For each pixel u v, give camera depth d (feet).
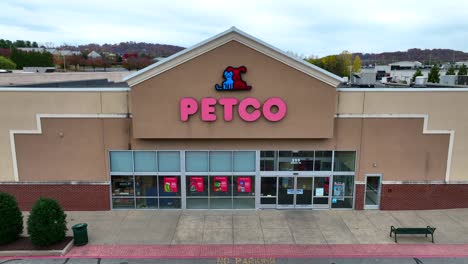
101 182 66.13
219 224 61.41
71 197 66.28
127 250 52.75
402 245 54.29
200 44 59.21
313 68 60.39
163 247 53.67
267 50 59.82
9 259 50.19
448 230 59.00
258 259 50.44
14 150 64.28
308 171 66.80
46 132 64.08
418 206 67.15
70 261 49.83
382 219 63.36
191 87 60.95
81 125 64.13
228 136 63.16
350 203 68.13
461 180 66.33
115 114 63.82
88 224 61.11
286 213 66.18
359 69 458.91
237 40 59.47
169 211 66.95
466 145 65.16
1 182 65.10
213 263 49.42
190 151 65.87
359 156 65.77
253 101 61.41
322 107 62.13
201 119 62.13
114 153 65.77
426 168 66.08
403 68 530.27
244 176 67.00
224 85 60.64
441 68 463.42
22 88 62.44
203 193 67.56
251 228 59.88
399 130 64.80
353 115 64.18
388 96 63.62
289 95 61.57
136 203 67.67
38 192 65.87
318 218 63.93
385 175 66.39
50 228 51.44
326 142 65.26
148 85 60.90
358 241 55.47
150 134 62.59
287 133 63.10
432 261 50.03
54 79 120.57
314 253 52.01
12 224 53.11
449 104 63.77
